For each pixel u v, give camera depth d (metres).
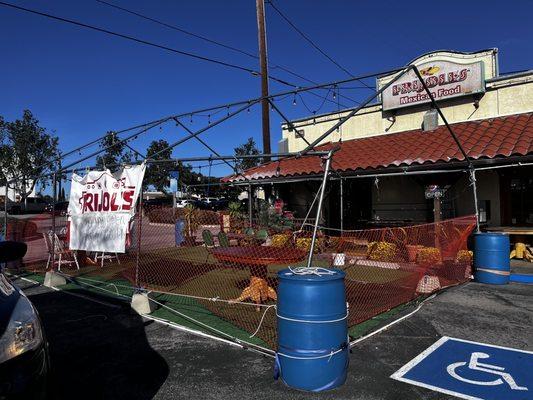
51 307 7.13
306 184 14.66
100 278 9.34
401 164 10.63
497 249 8.09
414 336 5.29
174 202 16.12
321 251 10.63
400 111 14.03
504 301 6.87
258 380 4.17
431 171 10.07
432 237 9.34
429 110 13.28
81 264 10.95
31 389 2.70
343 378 4.02
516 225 11.58
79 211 8.35
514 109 11.93
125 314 6.56
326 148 13.94
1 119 34.00
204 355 4.84
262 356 4.75
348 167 11.35
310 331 3.88
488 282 8.12
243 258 6.46
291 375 3.97
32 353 2.81
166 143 25.47
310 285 3.88
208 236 9.77
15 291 3.57
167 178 25.75
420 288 7.56
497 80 12.12
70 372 4.49
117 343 5.32
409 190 13.21
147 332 5.71
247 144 37.78
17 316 3.04
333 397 3.81
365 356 4.68
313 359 3.87
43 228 12.72
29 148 33.97
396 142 12.70
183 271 9.59
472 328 5.57
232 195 25.31
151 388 4.08
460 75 12.56
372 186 13.88
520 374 4.22
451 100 12.94
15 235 12.55
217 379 4.23
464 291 7.57
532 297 7.11
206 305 6.88
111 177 7.62
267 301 6.98
